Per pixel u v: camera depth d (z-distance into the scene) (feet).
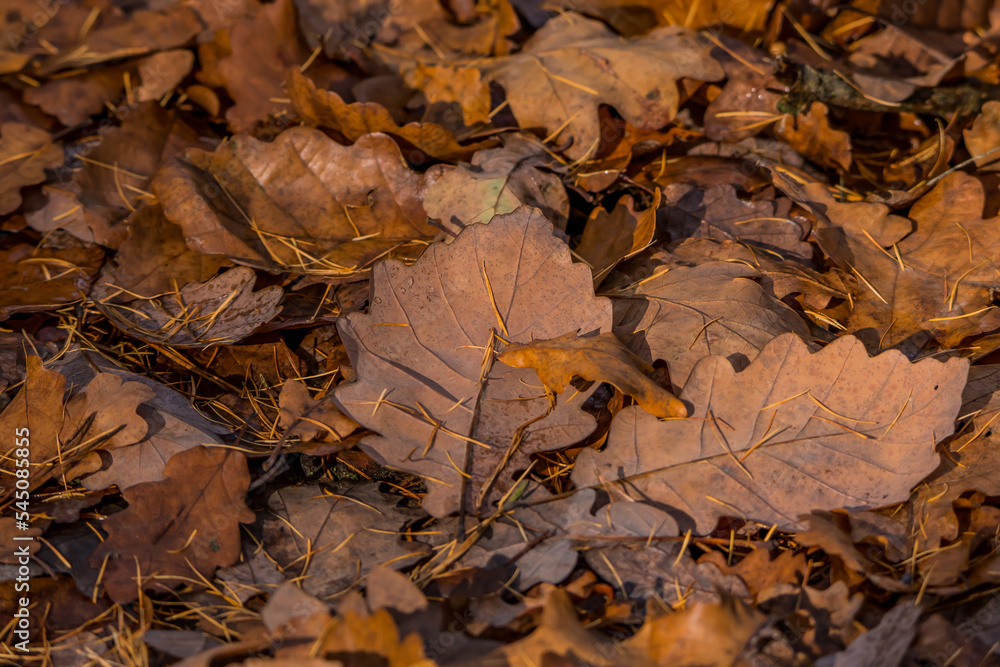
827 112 3.30
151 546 2.97
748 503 2.97
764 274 3.13
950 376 2.98
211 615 2.94
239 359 3.14
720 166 3.28
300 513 3.02
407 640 2.84
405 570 2.97
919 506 2.98
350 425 3.03
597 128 3.28
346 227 3.22
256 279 3.18
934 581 2.93
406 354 3.04
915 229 3.18
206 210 3.19
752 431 2.99
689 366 3.05
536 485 3.00
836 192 3.26
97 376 3.07
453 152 3.27
